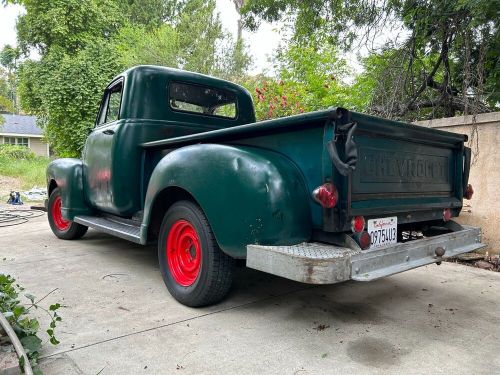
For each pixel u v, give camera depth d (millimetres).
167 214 3104
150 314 2785
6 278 2543
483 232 4316
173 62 14922
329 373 2045
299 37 6672
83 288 3324
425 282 3641
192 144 3195
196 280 2854
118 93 4242
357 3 5516
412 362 2166
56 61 14977
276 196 2350
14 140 29516
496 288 3469
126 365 2096
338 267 2082
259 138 2734
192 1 21109
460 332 2559
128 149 3781
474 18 4059
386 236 2594
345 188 2252
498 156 4199
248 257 2371
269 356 2215
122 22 18219
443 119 4703
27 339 2131
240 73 15234
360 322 2707
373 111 5641
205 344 2346
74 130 12969
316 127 2371
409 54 5359
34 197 11352
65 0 16312
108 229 3869
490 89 4824
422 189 2955
